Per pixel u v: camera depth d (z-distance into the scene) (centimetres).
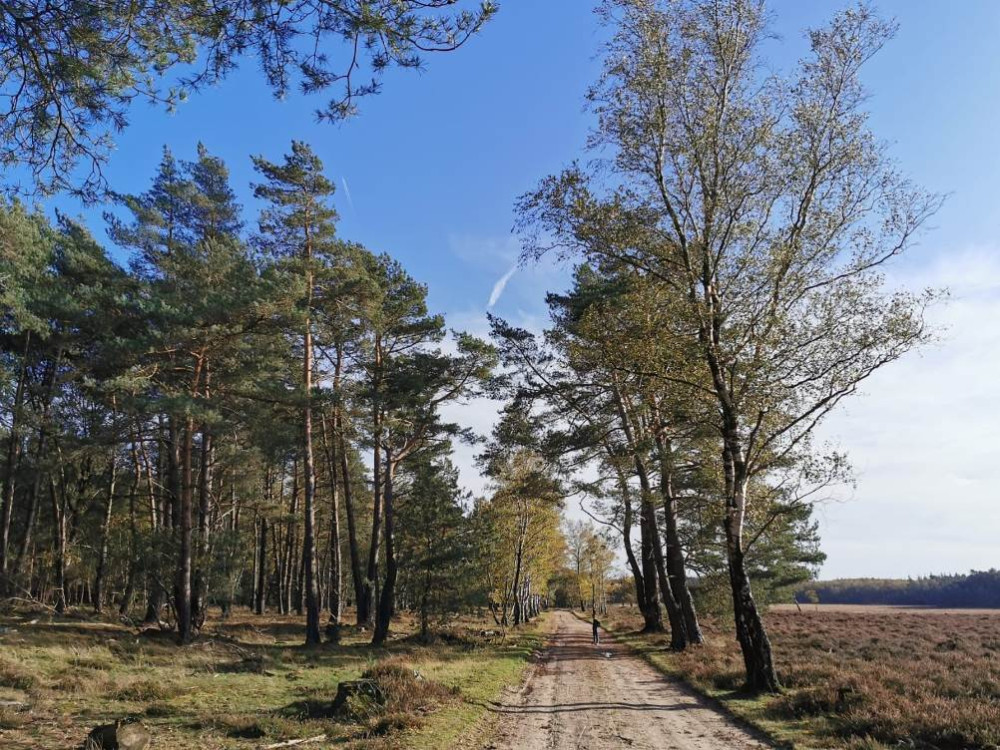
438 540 2997
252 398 2347
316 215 2653
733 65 1467
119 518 3478
